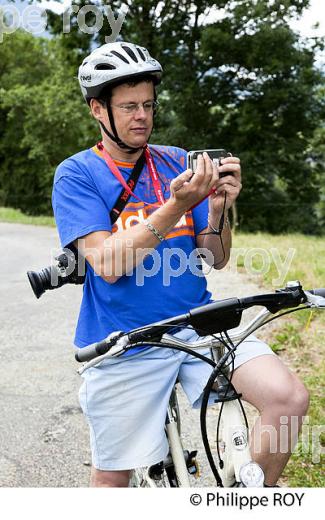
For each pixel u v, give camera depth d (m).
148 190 2.30
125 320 2.22
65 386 4.96
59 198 2.26
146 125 2.22
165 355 2.22
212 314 1.90
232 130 27.50
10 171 45.91
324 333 5.49
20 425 4.23
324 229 30.05
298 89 26.00
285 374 2.04
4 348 6.07
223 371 2.02
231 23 25.06
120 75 2.13
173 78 25.44
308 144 28.36
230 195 2.20
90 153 2.31
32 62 45.78
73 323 6.98
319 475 3.29
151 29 24.81
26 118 39.19
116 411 2.25
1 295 8.69
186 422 4.17
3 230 21.53
